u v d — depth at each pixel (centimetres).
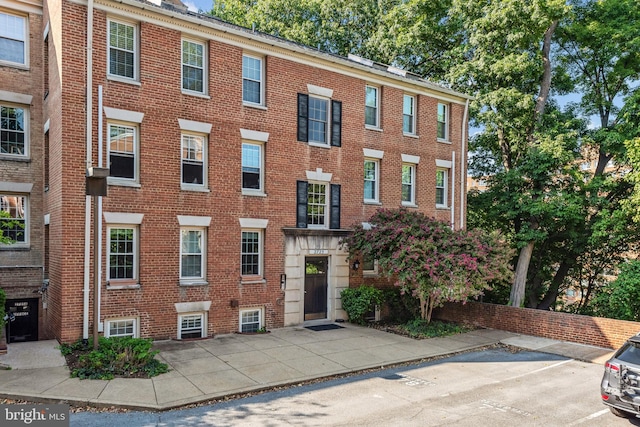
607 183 2125
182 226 1444
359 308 1688
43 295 1461
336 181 1798
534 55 2359
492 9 2184
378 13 2878
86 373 1012
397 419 843
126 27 1362
